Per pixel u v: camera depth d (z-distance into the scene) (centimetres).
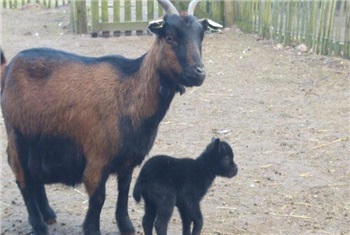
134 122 620
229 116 1074
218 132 1003
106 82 628
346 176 838
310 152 917
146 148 635
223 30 1661
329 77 1255
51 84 640
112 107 620
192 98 1163
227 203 764
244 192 793
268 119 1055
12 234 686
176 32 603
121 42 1562
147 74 620
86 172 630
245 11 1633
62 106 629
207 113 1090
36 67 652
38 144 646
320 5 1392
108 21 1647
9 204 764
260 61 1378
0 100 711
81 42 1566
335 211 745
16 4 2178
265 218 726
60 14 1991
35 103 640
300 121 1042
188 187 630
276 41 1522
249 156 905
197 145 953
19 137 660
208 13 1700
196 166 636
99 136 620
